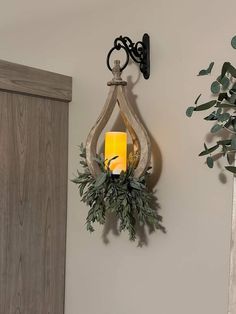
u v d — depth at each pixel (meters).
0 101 1.47
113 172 1.34
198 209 1.33
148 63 1.45
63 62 1.73
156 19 1.43
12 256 1.51
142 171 1.33
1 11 2.01
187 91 1.36
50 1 1.78
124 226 1.33
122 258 1.53
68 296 1.70
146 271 1.46
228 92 1.23
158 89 1.43
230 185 1.26
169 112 1.40
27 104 1.55
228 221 1.26
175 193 1.38
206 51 1.31
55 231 1.67
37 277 1.60
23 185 1.54
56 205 1.67
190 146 1.35
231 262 1.18
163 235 1.41
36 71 1.56
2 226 1.48
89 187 1.41
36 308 1.60
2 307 1.49
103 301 1.58
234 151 1.16
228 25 1.27
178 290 1.38
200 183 1.32
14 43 1.95
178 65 1.38
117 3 1.55
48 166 1.64
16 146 1.52
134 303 1.49
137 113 1.49
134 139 1.40
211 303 1.30
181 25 1.37
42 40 1.82
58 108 1.67
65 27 1.72
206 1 1.31
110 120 1.56
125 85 1.39
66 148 1.70
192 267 1.34
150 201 1.43
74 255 1.68
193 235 1.34
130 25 1.51
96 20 1.61
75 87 1.69
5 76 1.46
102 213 1.37
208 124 1.31
